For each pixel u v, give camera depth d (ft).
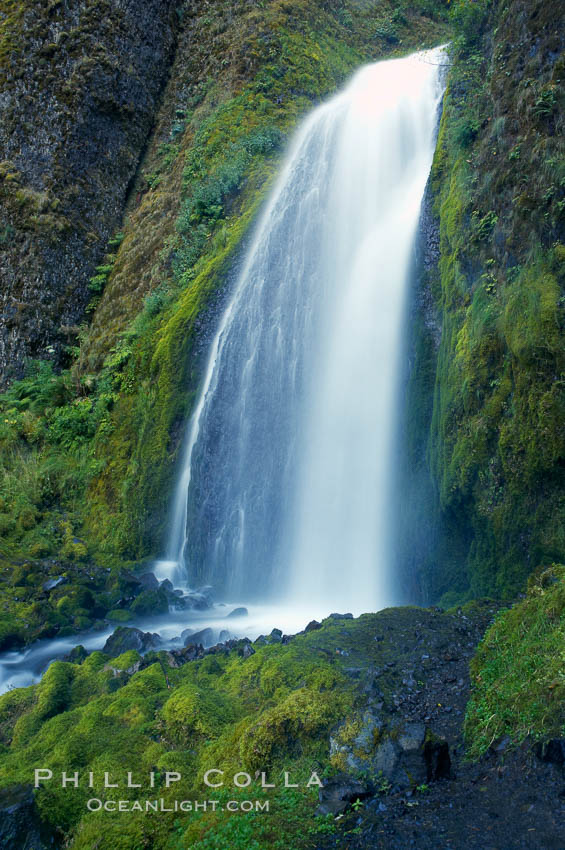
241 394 45.73
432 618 24.72
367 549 36.65
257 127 62.54
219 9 76.69
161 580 42.78
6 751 20.66
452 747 16.25
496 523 28.58
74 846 15.16
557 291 27.09
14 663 29.58
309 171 53.52
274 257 49.42
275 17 71.97
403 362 37.81
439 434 32.76
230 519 42.96
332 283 44.73
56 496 50.47
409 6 83.87
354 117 54.08
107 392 53.72
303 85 67.51
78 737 19.26
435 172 38.11
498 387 29.60
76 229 66.13
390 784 14.75
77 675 24.53
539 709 15.24
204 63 74.74
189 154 65.62
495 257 31.68
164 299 54.34
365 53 76.69
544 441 26.30
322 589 37.91
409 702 18.61
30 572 39.34
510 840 12.23
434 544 32.63
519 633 18.70
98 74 68.39
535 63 31.35
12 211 62.90
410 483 34.99
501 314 29.99
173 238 59.57
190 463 45.85
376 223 45.42
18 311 61.67
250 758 16.47
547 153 29.25
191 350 49.47
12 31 65.31
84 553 44.39
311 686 19.21
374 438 38.17
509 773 14.30
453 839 12.54
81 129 67.41
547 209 28.73
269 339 46.09
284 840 13.37
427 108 49.01
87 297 65.77
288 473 41.98
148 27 74.28
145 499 46.55
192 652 25.91
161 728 19.39
